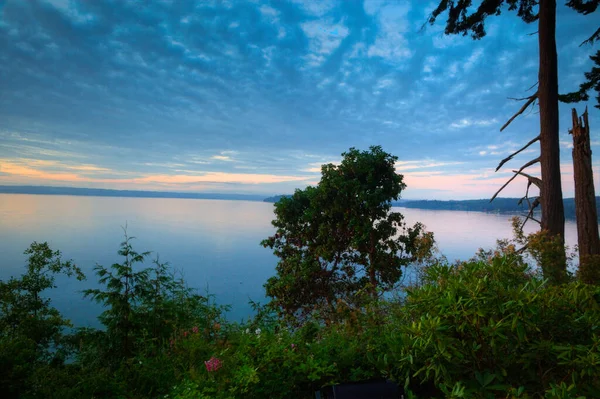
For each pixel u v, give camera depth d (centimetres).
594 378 241
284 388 337
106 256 11950
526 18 1089
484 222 17850
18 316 554
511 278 290
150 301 538
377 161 1293
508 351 268
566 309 279
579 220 935
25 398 343
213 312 552
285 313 1215
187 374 399
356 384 310
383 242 1323
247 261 12000
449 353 261
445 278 309
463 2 1069
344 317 464
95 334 510
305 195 1473
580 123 956
